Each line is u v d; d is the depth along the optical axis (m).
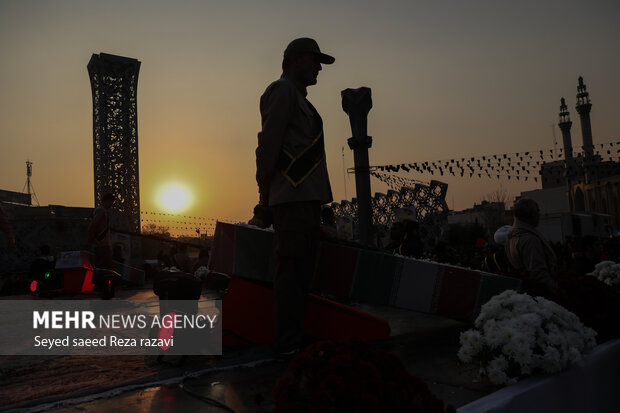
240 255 3.56
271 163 3.03
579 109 98.06
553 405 2.19
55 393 2.40
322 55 3.34
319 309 3.53
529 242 4.00
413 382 1.49
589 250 8.23
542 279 3.86
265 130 3.07
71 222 42.12
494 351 2.34
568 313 2.48
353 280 3.72
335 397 1.31
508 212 71.81
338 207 34.19
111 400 2.13
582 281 3.37
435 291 3.71
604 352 2.66
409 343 3.49
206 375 2.56
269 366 2.76
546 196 108.81
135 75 58.72
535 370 2.31
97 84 56.88
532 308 2.41
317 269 3.75
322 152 3.27
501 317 2.44
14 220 39.38
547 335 2.29
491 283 3.67
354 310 3.55
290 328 2.97
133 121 57.94
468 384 2.33
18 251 39.06
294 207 3.09
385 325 3.56
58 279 10.02
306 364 1.46
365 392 1.34
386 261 3.76
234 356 3.14
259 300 3.53
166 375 2.54
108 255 7.38
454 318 3.72
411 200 32.50
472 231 66.75
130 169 56.91
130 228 55.03
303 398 1.42
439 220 31.88
